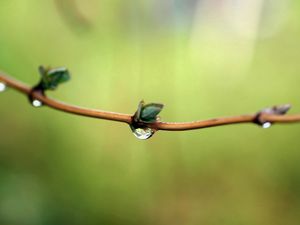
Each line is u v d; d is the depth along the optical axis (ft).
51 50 1.47
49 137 1.43
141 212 1.34
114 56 1.45
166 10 1.33
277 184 1.54
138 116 0.36
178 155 1.48
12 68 1.35
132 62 1.46
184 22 1.43
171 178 1.45
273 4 1.51
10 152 1.32
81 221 1.21
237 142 1.66
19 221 1.03
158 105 0.36
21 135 1.39
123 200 1.35
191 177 1.51
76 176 1.36
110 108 1.55
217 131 1.65
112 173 1.41
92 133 1.49
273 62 1.84
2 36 1.33
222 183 1.54
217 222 1.39
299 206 1.46
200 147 1.61
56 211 1.17
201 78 1.80
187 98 1.79
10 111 1.40
